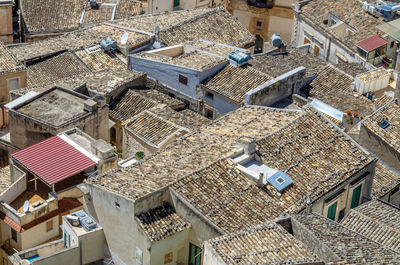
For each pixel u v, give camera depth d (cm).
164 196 4856
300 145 5459
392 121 6206
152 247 4675
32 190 5669
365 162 5453
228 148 5338
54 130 5978
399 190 6012
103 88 7000
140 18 9306
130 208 4744
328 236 4544
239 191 4953
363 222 5166
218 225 4672
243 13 10538
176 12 9594
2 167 6253
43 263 4872
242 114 6056
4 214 5400
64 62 8075
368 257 4359
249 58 7506
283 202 4972
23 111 6222
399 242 4991
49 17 9719
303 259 4222
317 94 7094
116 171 5159
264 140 5409
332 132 5638
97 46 8319
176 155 5325
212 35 8769
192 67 7119
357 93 7062
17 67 7438
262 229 4509
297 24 9369
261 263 4172
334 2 9225
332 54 8856
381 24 8606
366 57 8325
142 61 7444
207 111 7119
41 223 5362
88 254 5047
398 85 6550
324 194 5134
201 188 4897
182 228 4775
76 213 5109
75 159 5559
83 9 9900
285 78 6838
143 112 6562
